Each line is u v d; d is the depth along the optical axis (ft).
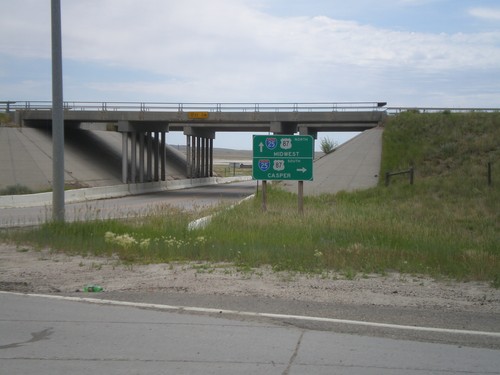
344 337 24.84
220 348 23.17
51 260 43.68
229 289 33.83
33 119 166.30
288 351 22.86
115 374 20.07
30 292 33.37
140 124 168.25
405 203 94.48
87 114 162.81
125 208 102.53
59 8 61.52
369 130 150.30
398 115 147.95
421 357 22.31
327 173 130.00
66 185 140.46
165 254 45.34
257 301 31.09
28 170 141.69
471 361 21.90
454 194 100.32
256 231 55.98
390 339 24.61
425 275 38.37
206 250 45.70
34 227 62.08
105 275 38.06
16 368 20.62
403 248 48.47
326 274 38.24
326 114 151.23
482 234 64.90
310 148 78.43
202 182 220.64
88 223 56.95
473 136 131.75
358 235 55.16
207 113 156.87
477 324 27.02
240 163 524.11
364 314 28.58
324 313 28.71
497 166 114.01
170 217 65.21
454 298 32.04
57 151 61.21
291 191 119.24
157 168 185.98
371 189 110.93
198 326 26.32
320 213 73.72
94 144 182.50
